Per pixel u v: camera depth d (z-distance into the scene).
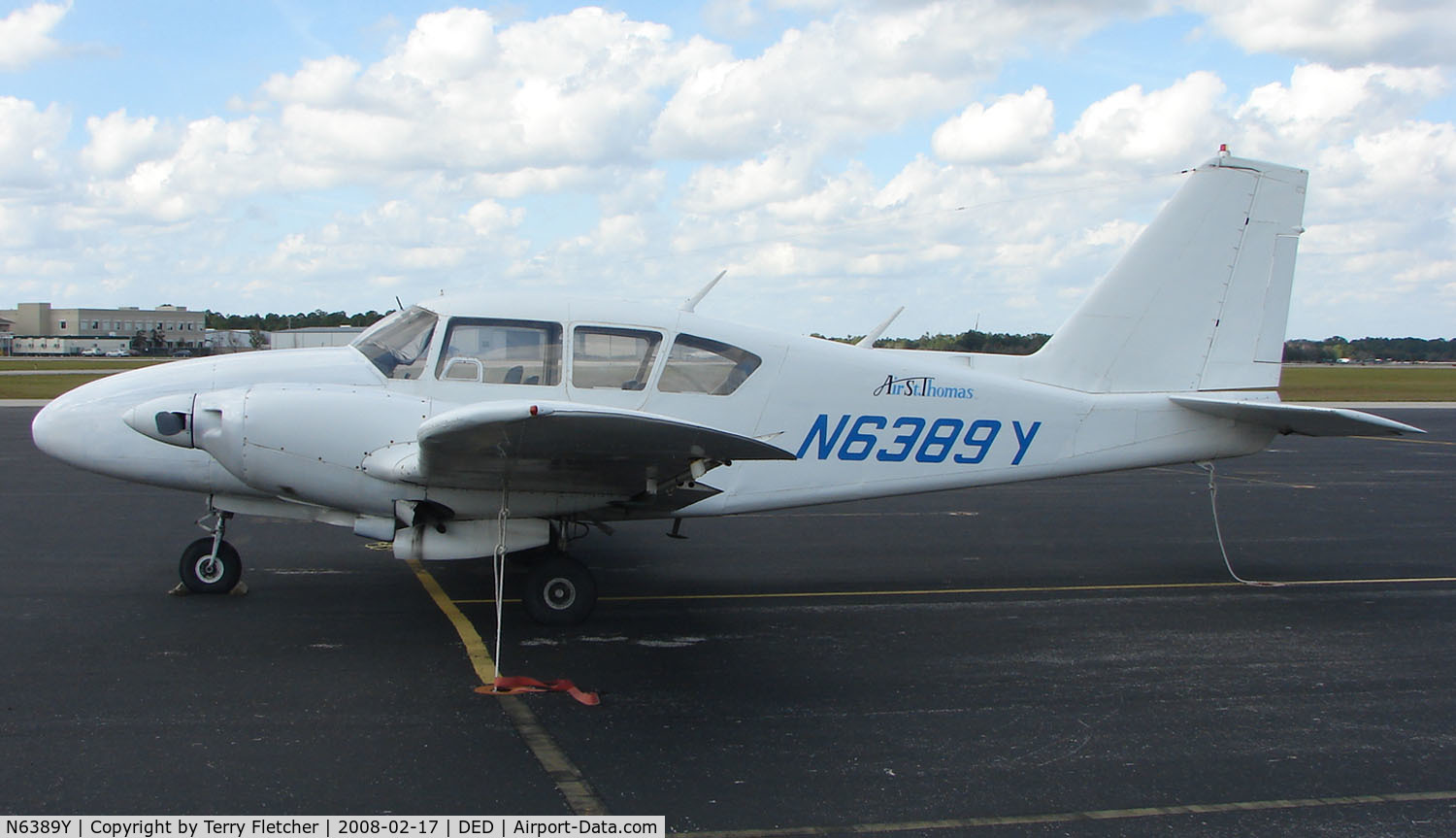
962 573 8.23
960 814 3.84
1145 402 7.58
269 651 5.65
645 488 6.23
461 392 6.53
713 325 6.97
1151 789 4.10
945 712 4.96
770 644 6.09
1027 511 11.46
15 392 29.92
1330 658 5.99
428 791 3.92
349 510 6.27
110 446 6.47
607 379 6.74
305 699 4.89
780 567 8.32
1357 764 4.40
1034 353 7.66
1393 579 8.19
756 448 5.33
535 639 6.07
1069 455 7.47
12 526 9.23
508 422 4.90
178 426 6.09
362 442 6.09
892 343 17.56
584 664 5.60
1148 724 4.84
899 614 6.89
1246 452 7.78
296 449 6.04
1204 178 7.70
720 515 7.07
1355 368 82.31
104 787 3.87
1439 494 12.94
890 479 7.23
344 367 6.61
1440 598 7.54
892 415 7.18
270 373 6.55
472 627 6.25
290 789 3.90
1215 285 7.74
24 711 4.64
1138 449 7.57
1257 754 4.50
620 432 5.08
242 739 4.37
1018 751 4.48
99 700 4.79
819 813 3.82
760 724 4.73
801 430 7.05
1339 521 10.92
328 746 4.32
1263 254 7.77
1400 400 32.44
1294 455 17.48
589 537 9.45
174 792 3.84
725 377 6.93
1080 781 4.17
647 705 4.96
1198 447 7.66
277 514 6.69
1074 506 11.84
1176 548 9.42
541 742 4.45
